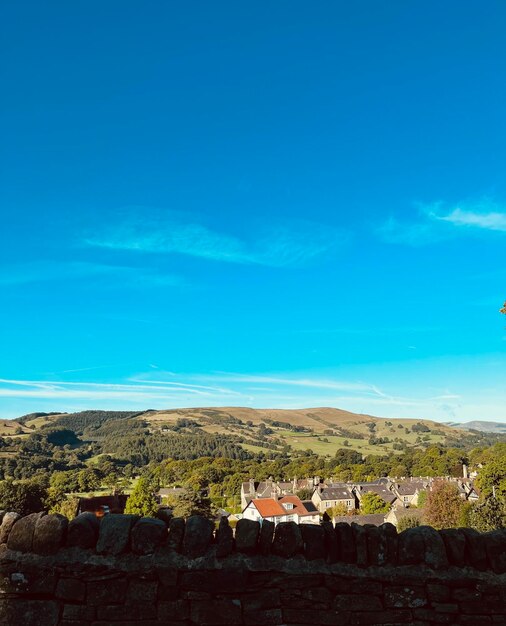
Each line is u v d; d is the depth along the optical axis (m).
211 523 6.08
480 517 41.91
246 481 127.44
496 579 5.91
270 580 5.75
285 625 5.62
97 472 123.56
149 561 5.71
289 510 93.31
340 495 107.81
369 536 6.02
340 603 5.73
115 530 5.82
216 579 5.68
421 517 64.94
